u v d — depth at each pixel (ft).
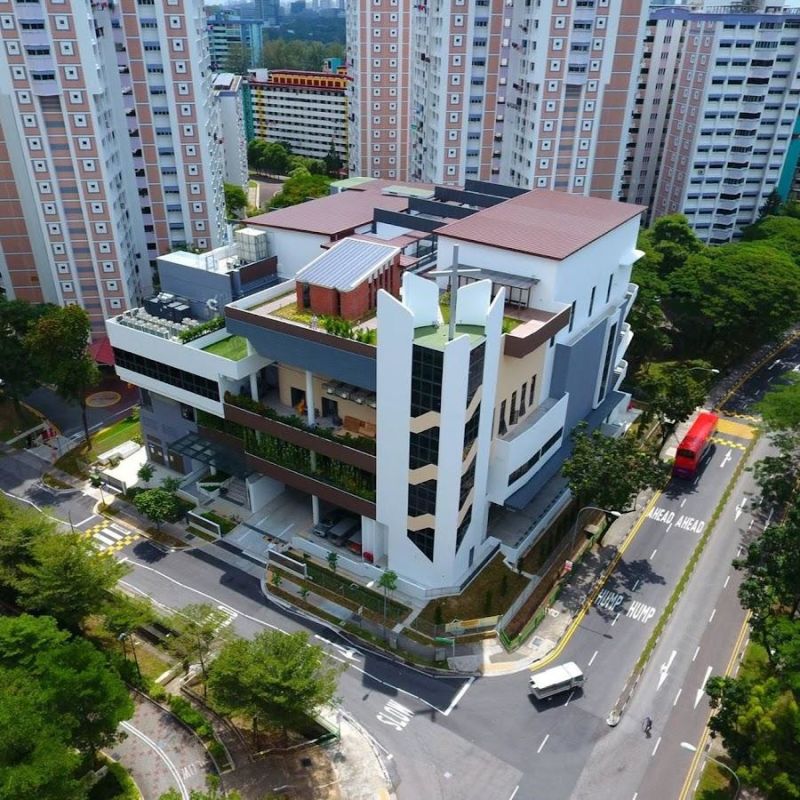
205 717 146.72
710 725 132.36
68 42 248.93
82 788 116.57
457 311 158.81
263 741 142.00
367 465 173.06
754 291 295.69
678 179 428.97
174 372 202.08
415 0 391.86
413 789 133.08
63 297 293.43
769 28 377.09
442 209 246.68
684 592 182.29
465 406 153.58
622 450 184.75
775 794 116.47
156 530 203.00
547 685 149.79
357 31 449.89
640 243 332.19
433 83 367.04
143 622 154.92
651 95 454.40
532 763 138.10
